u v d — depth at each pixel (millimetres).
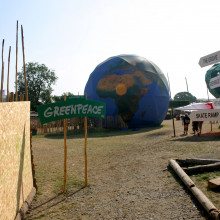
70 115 5453
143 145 10641
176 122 25719
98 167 7203
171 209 3764
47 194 5055
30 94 43562
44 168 7414
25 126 4680
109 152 9555
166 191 4590
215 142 9375
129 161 7609
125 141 12484
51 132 18859
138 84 20156
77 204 4406
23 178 4320
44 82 46000
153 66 22188
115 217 3711
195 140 10516
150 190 4762
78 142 13180
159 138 12578
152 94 20531
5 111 3326
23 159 4359
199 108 13375
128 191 4852
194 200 3980
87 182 5738
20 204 4043
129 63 21172
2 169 3061
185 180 4688
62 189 5324
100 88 21312
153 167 6527
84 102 5621
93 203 4395
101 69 22438
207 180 4879
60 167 7438
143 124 20922
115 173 6359
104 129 20219
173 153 8102
